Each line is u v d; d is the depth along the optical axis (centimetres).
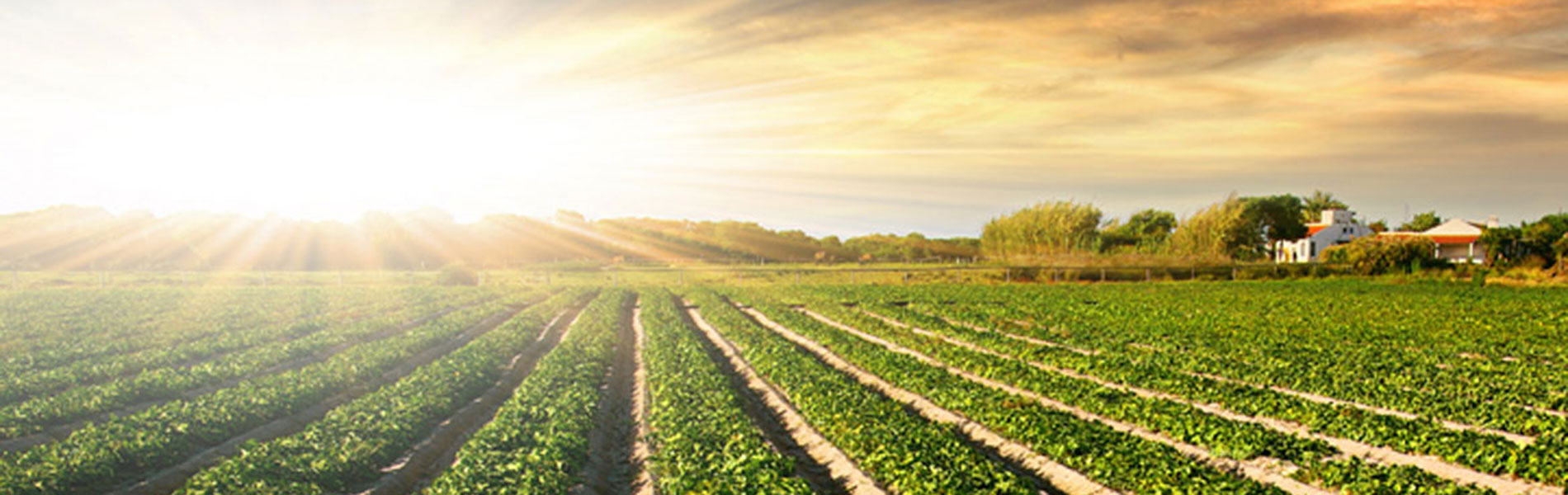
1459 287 5688
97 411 1880
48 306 4675
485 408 2112
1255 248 9069
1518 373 2231
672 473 1363
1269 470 1383
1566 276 5856
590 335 3145
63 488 1288
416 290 6231
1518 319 3594
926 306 4559
